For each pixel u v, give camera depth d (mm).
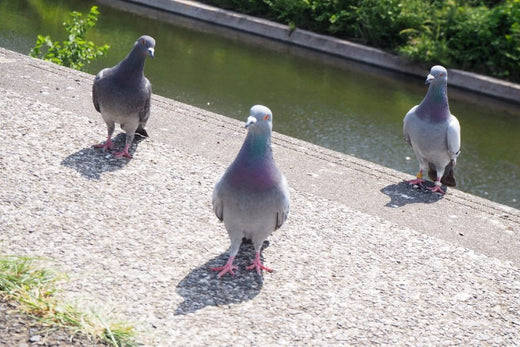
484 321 3707
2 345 2875
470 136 8766
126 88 4945
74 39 7984
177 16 13336
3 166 4672
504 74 10602
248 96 9258
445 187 5684
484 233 4801
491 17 11164
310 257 4156
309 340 3332
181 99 8805
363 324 3533
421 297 3869
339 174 5531
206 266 3896
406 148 8023
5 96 5965
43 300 3205
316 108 9117
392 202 5148
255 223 3758
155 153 5359
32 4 13023
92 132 5574
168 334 3199
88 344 2980
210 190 4852
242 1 13266
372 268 4113
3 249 3686
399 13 11742
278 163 5566
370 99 9734
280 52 11727
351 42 11961
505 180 7496
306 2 12312
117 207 4414
